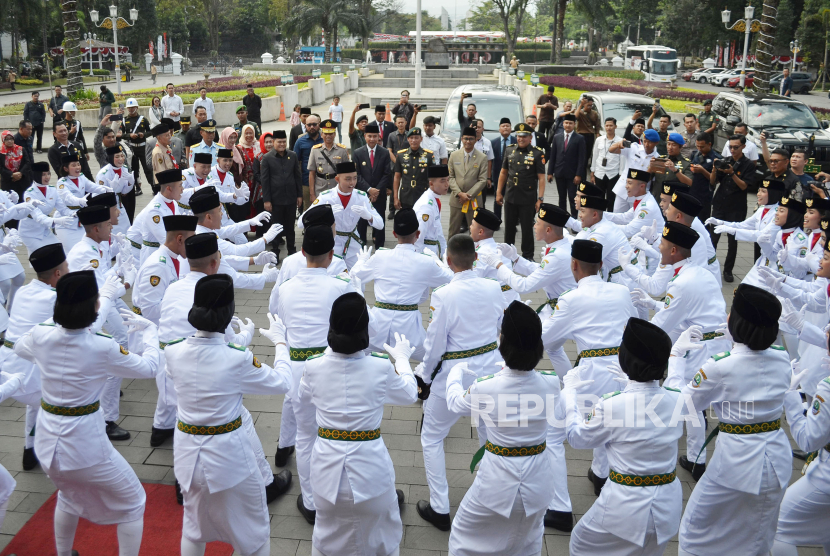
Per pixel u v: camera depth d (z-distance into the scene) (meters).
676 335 5.46
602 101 16.23
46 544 4.49
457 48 55.44
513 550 3.84
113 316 6.05
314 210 5.80
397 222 5.54
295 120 13.74
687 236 5.20
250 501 3.92
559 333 4.92
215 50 72.81
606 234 6.36
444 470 4.75
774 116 16.00
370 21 58.44
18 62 50.75
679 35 60.97
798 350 5.76
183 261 5.62
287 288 4.87
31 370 4.84
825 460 3.88
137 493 4.14
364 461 3.73
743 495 3.79
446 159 11.42
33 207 7.61
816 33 48.22
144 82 48.53
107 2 59.44
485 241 6.26
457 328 4.72
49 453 3.88
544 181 9.86
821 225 5.55
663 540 3.62
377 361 3.83
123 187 9.22
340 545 3.86
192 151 10.23
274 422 6.03
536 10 102.00
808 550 4.61
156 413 5.57
